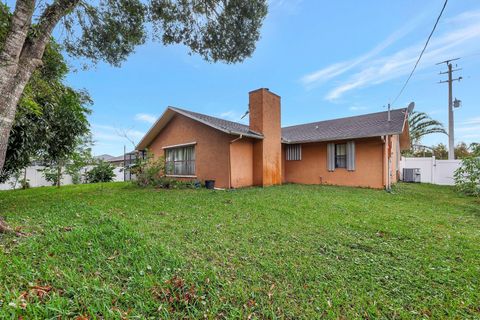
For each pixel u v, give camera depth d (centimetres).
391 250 296
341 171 1116
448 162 1245
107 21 583
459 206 589
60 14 384
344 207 545
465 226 408
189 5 606
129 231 317
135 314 164
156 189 909
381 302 190
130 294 185
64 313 158
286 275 230
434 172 1312
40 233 309
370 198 696
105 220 370
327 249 296
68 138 718
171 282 202
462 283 220
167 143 1234
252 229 370
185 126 1140
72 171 1197
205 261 252
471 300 194
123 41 631
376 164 1011
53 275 204
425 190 952
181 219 422
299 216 453
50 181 1265
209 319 165
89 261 234
